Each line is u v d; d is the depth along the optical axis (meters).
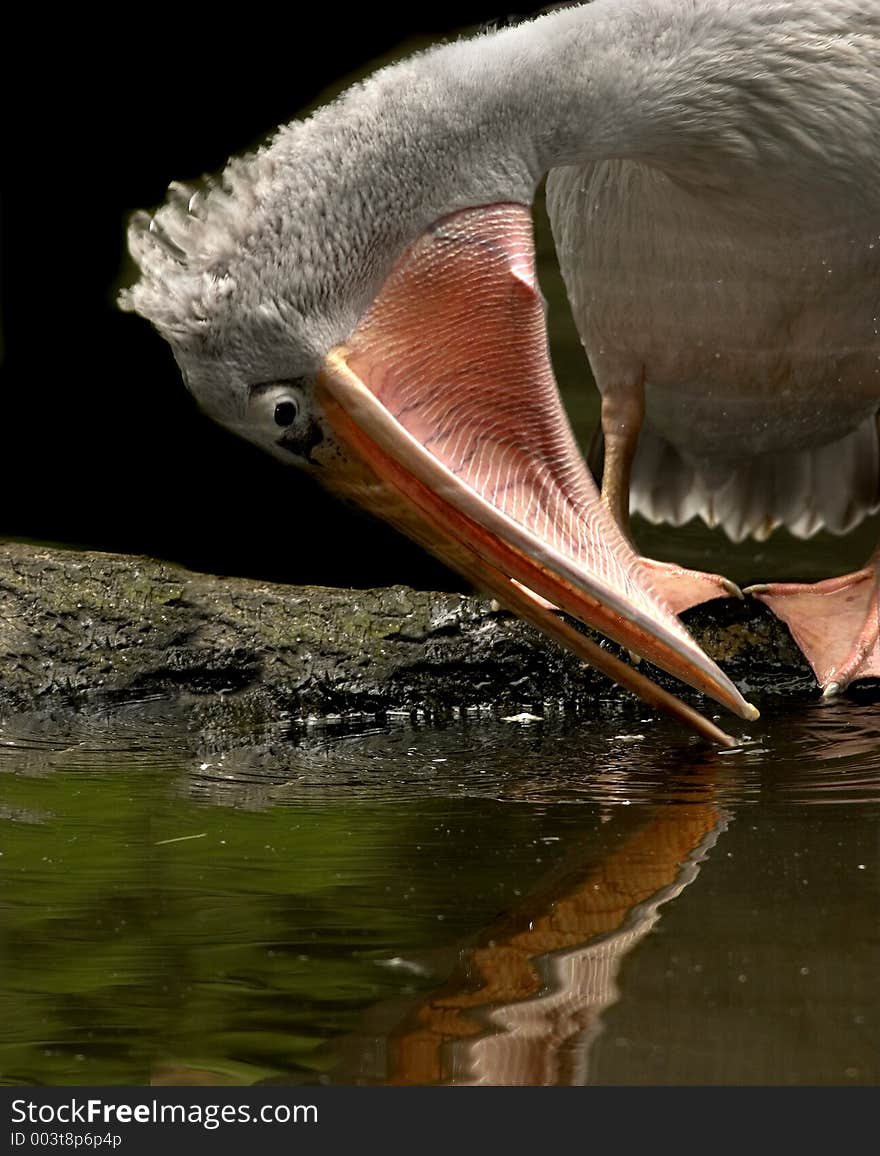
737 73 7.81
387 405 7.26
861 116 7.99
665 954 5.72
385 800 7.46
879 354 8.96
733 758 7.97
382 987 5.51
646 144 7.95
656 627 7.40
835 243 8.38
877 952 5.70
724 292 8.81
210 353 7.06
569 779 7.72
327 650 9.06
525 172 7.51
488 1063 5.06
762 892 6.25
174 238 7.07
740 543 11.91
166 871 6.56
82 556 9.45
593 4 7.89
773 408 9.52
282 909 6.15
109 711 8.95
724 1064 5.00
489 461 7.41
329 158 7.11
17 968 5.67
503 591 7.69
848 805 7.24
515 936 5.88
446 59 7.47
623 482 9.70
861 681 9.06
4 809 7.36
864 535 12.00
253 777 7.83
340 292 7.12
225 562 13.11
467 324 7.33
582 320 9.57
